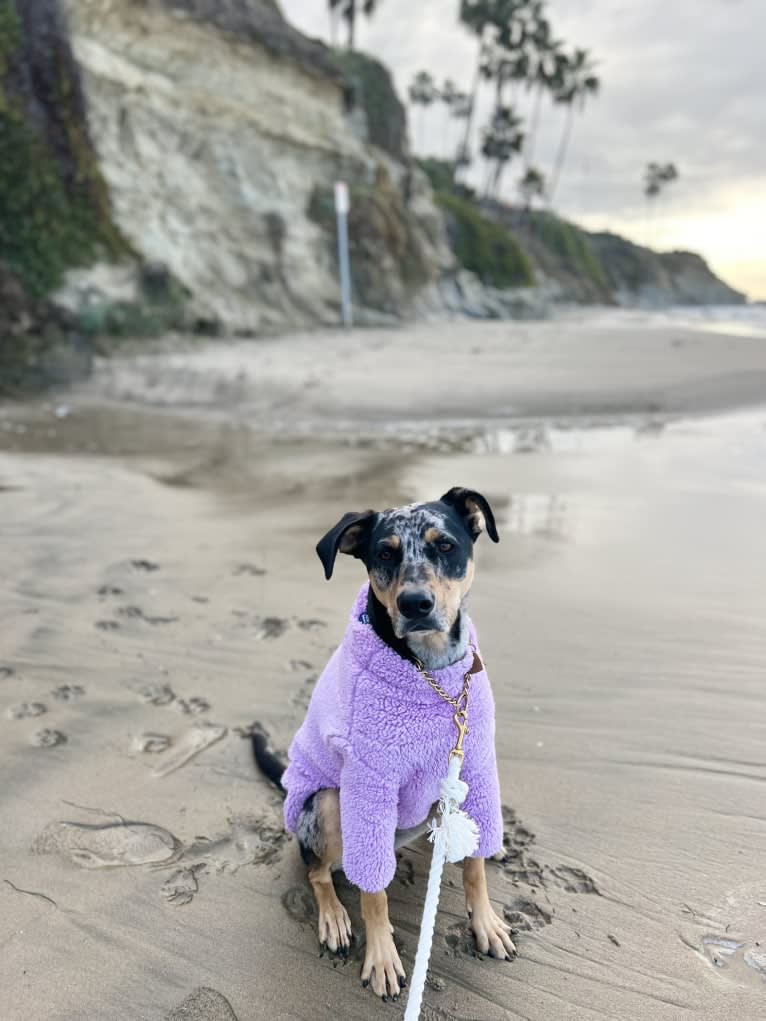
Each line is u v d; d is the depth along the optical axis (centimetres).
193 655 188
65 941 107
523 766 144
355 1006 100
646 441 410
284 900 116
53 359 633
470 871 110
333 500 315
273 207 1063
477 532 125
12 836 127
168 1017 97
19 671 179
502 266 1891
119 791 139
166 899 116
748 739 148
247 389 588
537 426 471
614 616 201
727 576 223
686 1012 96
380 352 746
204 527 284
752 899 112
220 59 1044
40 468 369
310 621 207
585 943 107
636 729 153
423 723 103
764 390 540
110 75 902
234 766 147
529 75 2767
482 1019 97
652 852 122
